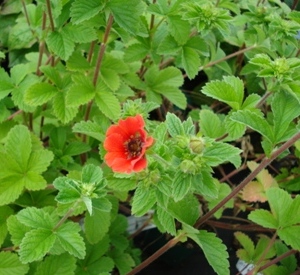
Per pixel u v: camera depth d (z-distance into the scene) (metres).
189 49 0.33
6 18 0.47
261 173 0.33
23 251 0.23
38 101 0.30
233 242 0.42
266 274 0.32
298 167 0.40
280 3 0.41
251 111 0.24
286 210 0.27
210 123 0.30
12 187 0.28
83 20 0.26
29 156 0.28
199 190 0.20
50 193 0.32
